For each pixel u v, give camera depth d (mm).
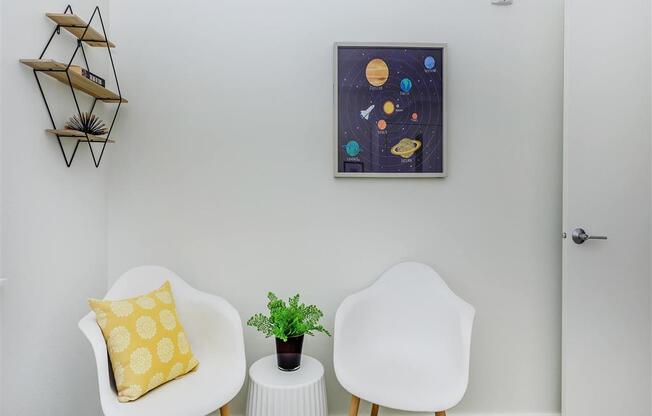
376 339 1908
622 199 1925
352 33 2057
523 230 2096
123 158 2008
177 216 2021
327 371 2061
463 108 2078
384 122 2041
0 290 1308
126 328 1485
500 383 2086
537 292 2098
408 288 1955
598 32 1909
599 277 1920
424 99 2053
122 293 1745
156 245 2020
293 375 1707
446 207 2076
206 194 2029
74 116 1703
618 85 1917
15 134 1383
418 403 1473
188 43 2018
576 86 1902
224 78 2027
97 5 1890
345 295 2061
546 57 2086
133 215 2014
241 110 2033
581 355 1930
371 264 2066
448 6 2072
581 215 1911
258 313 2041
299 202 2049
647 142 1930
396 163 2047
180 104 2020
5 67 1337
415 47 2039
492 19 2074
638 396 1920
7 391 1343
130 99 2004
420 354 1855
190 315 1802
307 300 2055
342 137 2033
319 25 2049
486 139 2080
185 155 2023
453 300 1857
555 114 2092
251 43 2033
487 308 2092
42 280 1525
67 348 1682
